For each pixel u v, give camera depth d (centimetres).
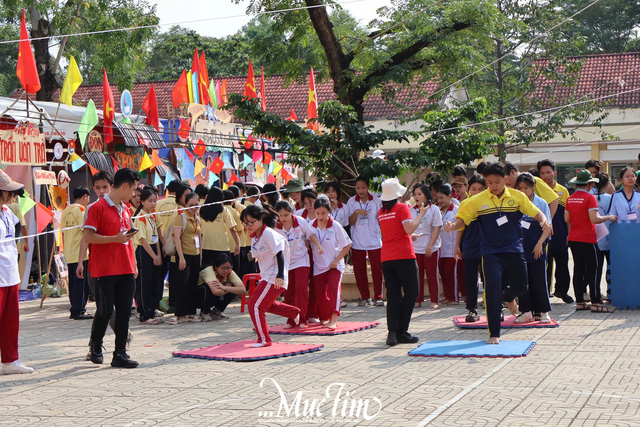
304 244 1020
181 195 1114
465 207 865
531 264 972
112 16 2317
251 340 934
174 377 731
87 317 1186
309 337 960
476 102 1406
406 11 1587
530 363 742
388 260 884
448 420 546
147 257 1119
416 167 1352
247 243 1376
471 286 1019
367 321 1070
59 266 1455
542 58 2414
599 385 639
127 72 2438
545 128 2395
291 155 1432
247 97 1377
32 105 1345
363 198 1234
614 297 1100
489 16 1566
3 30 3350
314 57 1753
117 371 773
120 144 1560
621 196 1112
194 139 1703
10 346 772
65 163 1448
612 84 3122
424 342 891
